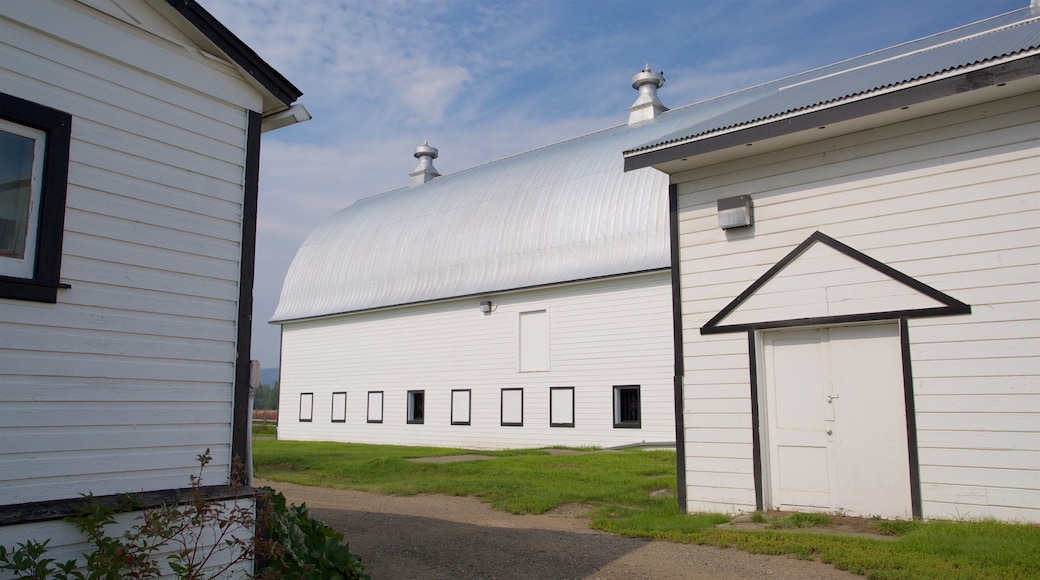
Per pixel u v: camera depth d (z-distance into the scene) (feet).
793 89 48.93
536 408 82.53
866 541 26.99
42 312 18.51
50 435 18.38
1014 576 21.72
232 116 23.36
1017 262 28.73
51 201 18.84
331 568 22.49
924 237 30.89
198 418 21.49
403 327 99.81
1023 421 28.07
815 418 33.40
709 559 26.35
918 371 30.45
